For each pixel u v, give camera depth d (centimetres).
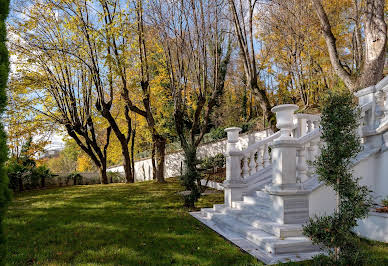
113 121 1545
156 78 1622
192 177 855
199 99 1213
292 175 496
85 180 2070
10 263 405
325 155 334
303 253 425
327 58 1658
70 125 1554
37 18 1288
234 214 642
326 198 506
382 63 788
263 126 1867
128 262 404
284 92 2370
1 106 288
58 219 701
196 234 554
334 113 330
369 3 804
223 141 1891
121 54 1230
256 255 421
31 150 1496
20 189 1570
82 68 1366
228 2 1129
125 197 1040
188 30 1154
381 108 534
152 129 1441
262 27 1717
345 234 309
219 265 385
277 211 502
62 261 413
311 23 1426
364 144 550
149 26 1214
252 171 771
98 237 541
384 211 458
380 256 370
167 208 848
